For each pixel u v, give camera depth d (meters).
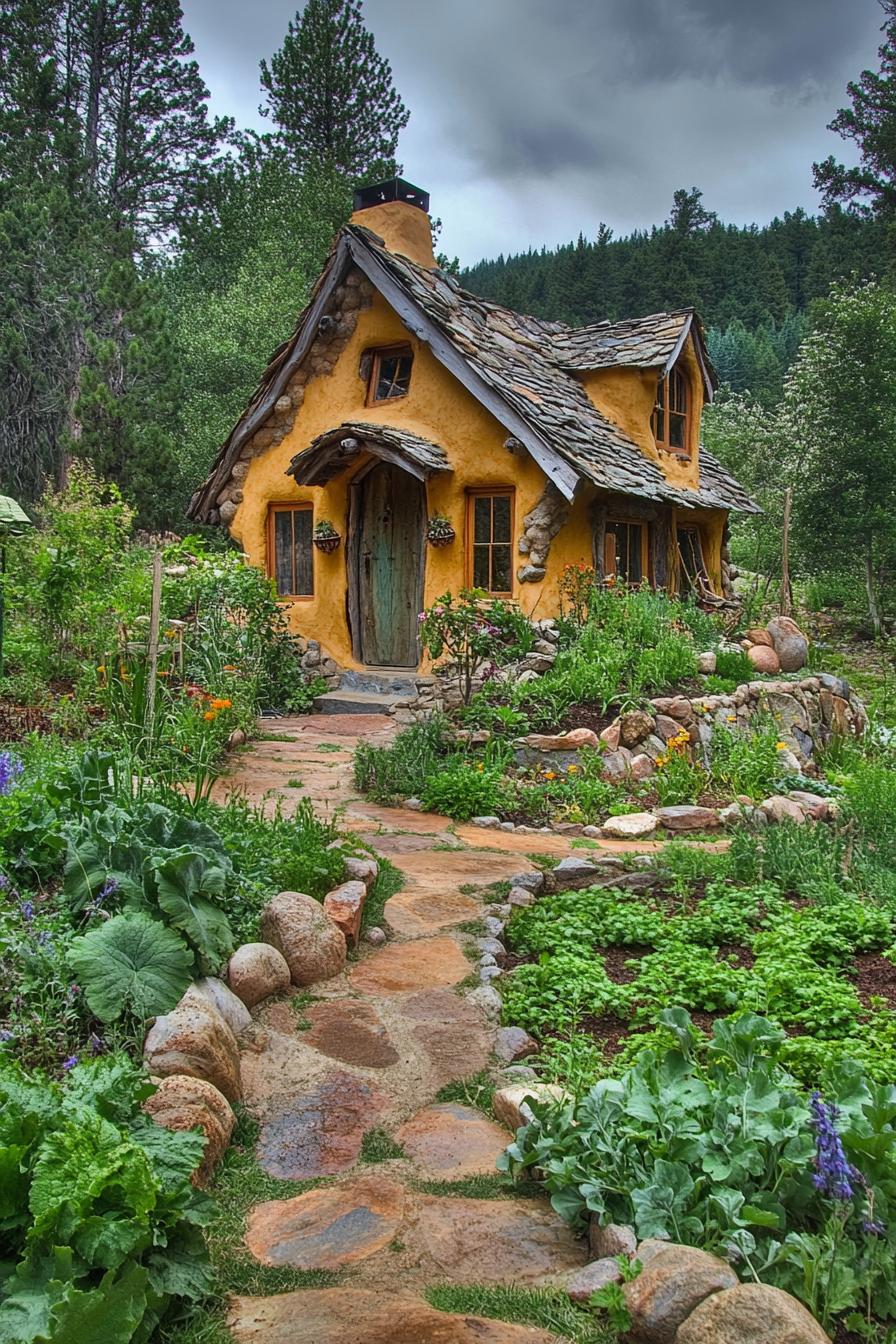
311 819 6.19
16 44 32.69
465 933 5.41
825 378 20.27
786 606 14.42
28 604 10.08
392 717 11.62
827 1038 4.26
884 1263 2.61
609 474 11.61
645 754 9.22
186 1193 2.77
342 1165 3.42
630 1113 3.03
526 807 8.13
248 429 13.95
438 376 12.38
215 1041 3.66
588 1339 2.55
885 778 8.19
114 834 4.63
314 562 13.78
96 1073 2.96
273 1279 2.84
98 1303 2.20
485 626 10.24
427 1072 4.04
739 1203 2.72
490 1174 3.37
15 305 25.78
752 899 5.86
